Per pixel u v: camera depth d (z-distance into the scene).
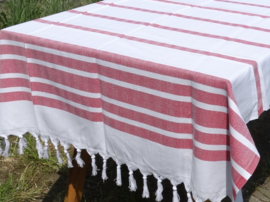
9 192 2.34
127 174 2.42
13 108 1.70
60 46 1.48
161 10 1.90
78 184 1.89
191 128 1.29
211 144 1.24
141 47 1.43
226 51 1.38
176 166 1.38
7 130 1.71
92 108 1.50
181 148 1.34
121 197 2.29
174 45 1.45
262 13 1.81
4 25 3.46
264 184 2.34
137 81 1.33
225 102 1.17
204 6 1.95
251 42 1.46
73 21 1.77
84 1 3.98
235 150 1.14
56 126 1.65
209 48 1.41
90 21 1.77
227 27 1.63
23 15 3.44
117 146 1.50
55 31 1.64
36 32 1.62
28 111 1.72
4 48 1.64
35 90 1.64
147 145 1.41
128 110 1.40
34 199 2.32
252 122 2.94
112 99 1.43
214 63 1.28
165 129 1.34
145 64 1.29
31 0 3.64
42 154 1.78
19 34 1.59
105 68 1.39
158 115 1.34
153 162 1.42
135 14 1.85
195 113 1.24
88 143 1.59
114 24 1.71
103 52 1.38
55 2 3.55
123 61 1.33
